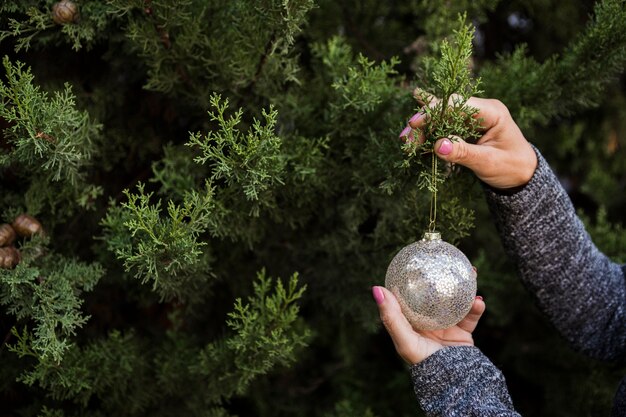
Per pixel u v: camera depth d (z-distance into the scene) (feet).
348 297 4.08
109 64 3.81
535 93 3.68
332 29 4.24
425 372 2.99
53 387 3.29
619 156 5.37
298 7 3.02
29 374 3.34
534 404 5.13
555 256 3.38
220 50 3.37
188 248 2.93
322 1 4.08
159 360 3.83
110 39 3.44
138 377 3.70
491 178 3.22
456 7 3.93
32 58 3.66
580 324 3.52
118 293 4.13
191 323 4.32
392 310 2.91
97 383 3.50
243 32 3.32
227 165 2.97
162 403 3.83
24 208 3.43
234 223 3.45
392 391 5.05
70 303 3.10
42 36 3.34
